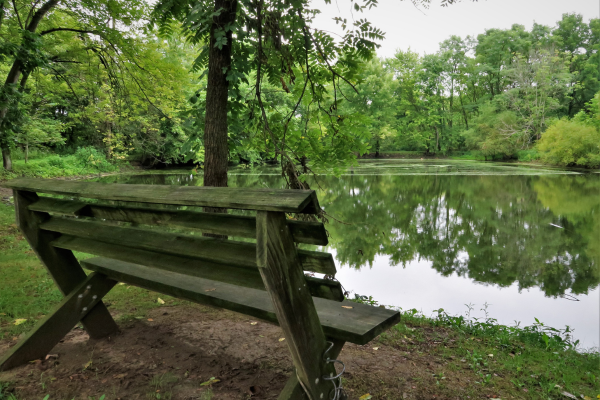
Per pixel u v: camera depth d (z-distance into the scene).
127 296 3.52
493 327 3.84
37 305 3.23
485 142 47.06
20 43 8.28
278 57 4.04
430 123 54.38
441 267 8.01
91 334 2.49
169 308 3.23
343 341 1.55
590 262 8.71
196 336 2.62
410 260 8.43
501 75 53.88
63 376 2.05
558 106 46.78
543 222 13.14
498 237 11.09
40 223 2.24
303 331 1.32
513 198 17.73
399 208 14.79
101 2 8.97
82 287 2.33
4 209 8.77
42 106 19.38
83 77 12.77
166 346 2.45
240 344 2.52
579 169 33.56
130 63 10.21
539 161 42.59
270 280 1.18
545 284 7.21
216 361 2.26
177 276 2.12
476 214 14.30
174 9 4.02
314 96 4.57
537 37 56.59
